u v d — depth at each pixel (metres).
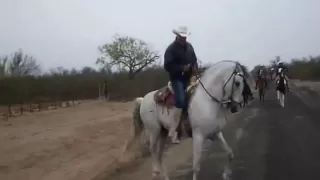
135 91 36.97
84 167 10.88
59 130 17.39
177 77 7.53
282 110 21.08
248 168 8.73
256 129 14.71
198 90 7.28
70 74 36.25
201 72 7.73
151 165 10.05
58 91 32.50
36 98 30.17
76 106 29.33
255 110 22.02
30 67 49.03
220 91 7.10
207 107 7.08
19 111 25.00
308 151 10.14
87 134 16.38
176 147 12.30
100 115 23.41
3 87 28.12
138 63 54.19
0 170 10.95
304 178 7.70
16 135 16.14
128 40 54.47
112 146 13.56
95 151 12.90
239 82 7.07
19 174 10.52
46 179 10.02
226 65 7.16
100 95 35.66
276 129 14.28
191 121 7.25
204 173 8.68
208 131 7.18
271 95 35.75
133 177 9.07
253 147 11.17
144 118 8.34
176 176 8.66
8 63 48.03
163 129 8.28
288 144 11.23
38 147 13.80
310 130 13.55
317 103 24.55
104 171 10.06
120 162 10.75
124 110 26.33
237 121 17.67
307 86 48.94
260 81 28.70
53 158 12.12
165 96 7.68
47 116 22.58
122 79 37.97
